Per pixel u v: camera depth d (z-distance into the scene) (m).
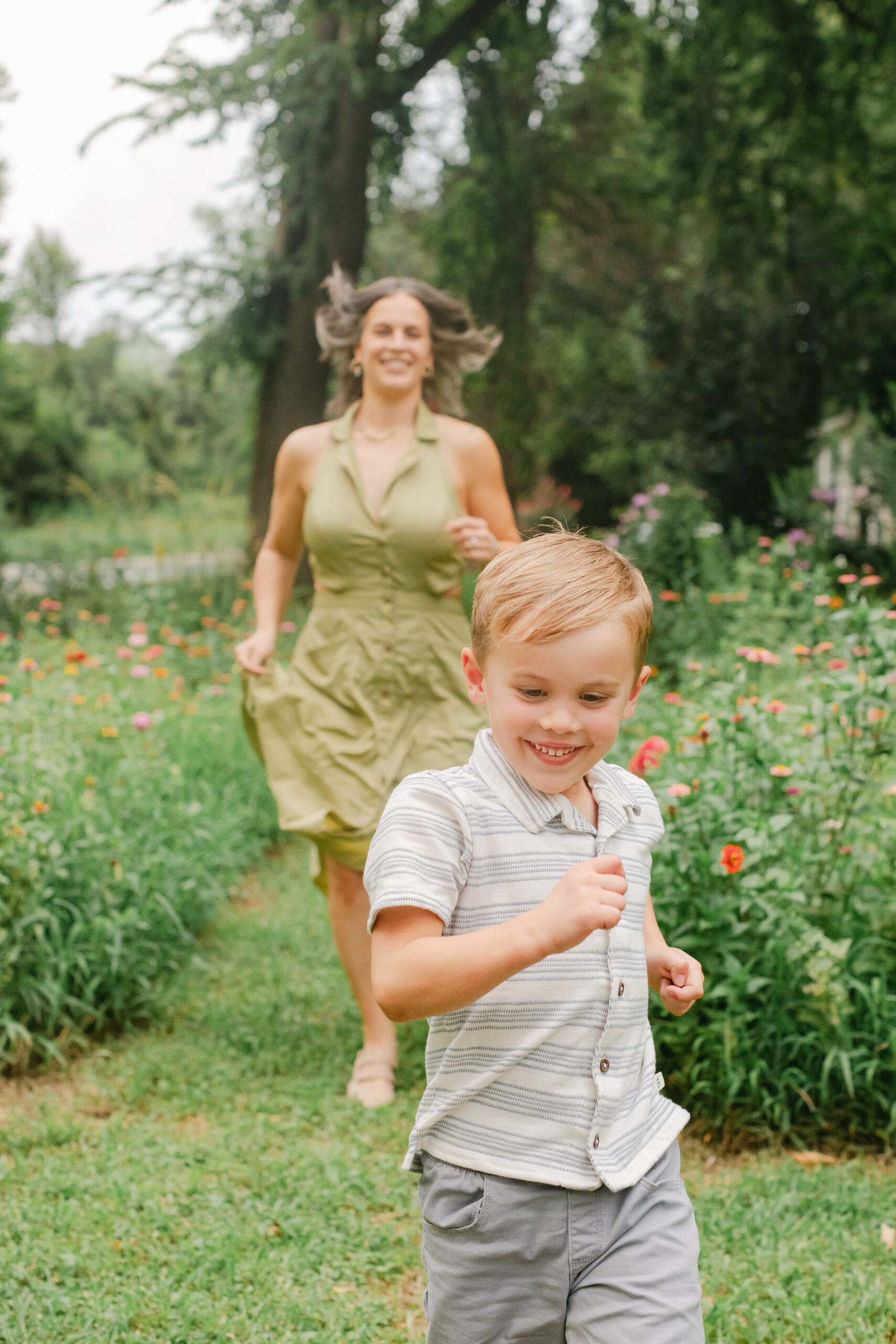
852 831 3.36
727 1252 2.55
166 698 6.64
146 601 9.84
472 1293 1.47
